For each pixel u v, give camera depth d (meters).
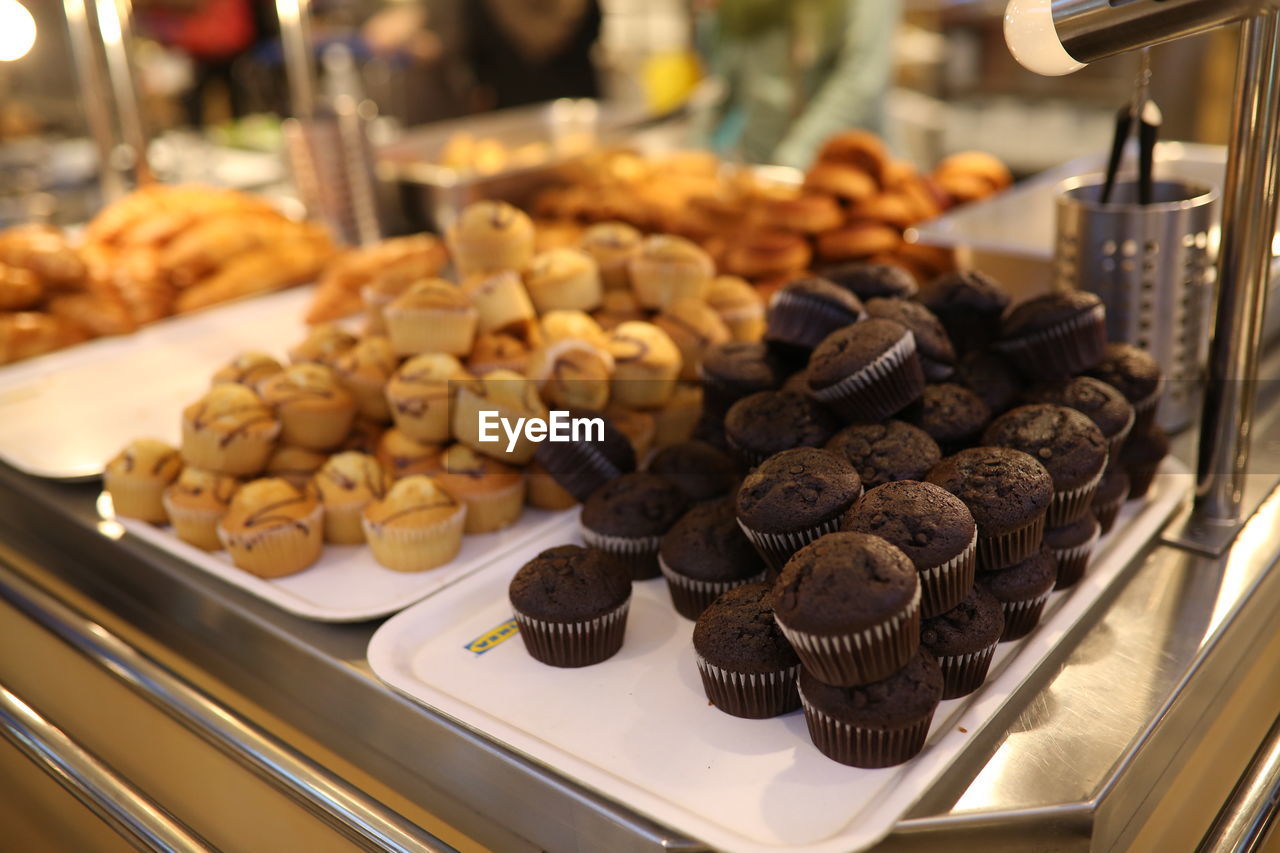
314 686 0.71
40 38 2.15
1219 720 0.68
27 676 0.87
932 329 0.72
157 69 2.34
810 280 0.75
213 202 1.40
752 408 0.72
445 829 0.66
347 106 1.48
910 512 0.60
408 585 0.76
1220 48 2.11
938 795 0.56
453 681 0.67
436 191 1.44
